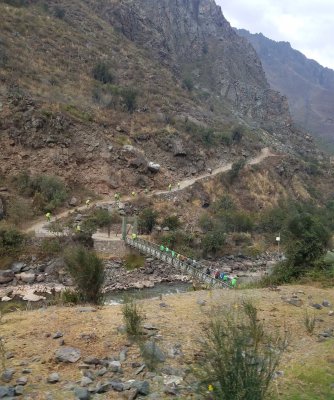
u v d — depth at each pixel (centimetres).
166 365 776
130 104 8669
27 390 644
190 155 8312
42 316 1057
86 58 10100
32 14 10600
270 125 19850
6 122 6291
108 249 4691
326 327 1111
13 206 5212
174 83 12700
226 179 8394
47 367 737
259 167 9612
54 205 5625
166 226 5988
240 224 6869
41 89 7450
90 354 809
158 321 1045
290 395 692
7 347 825
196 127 9462
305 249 1884
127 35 15062
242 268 5256
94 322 1002
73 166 6462
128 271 4341
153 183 7156
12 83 7025
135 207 6275
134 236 4900
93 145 6875
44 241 4500
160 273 4397
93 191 6394
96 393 653
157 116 9056
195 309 1188
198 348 863
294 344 964
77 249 1495
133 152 7212
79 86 8550
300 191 10312
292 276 1891
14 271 4000
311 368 815
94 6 14550
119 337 905
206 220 6444
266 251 6278
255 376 556
